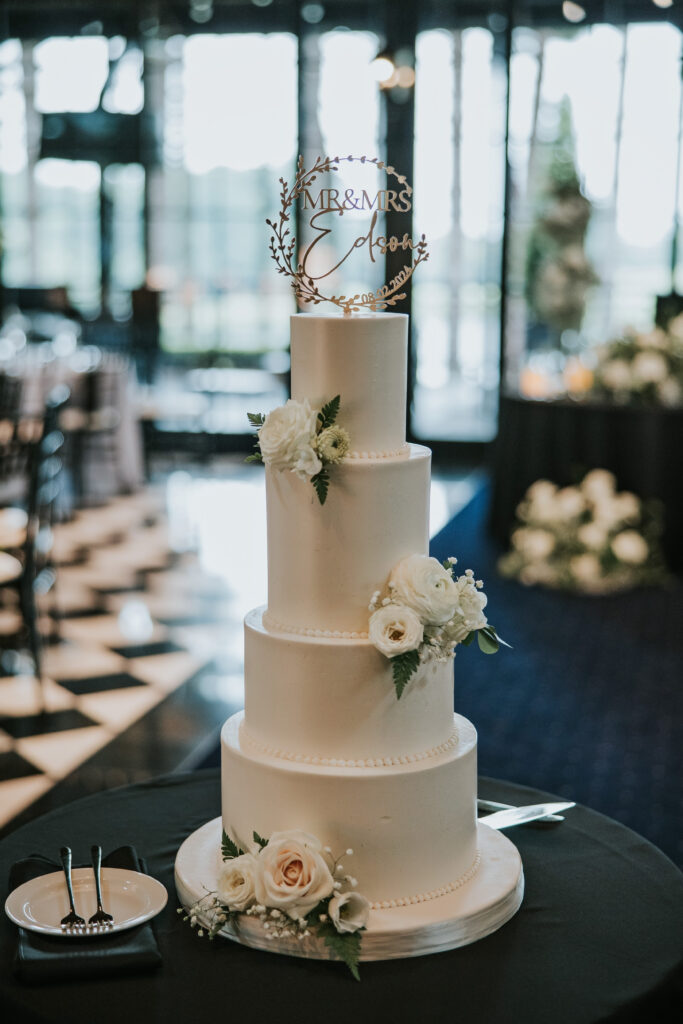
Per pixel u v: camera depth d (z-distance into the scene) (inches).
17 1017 61.8
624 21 340.2
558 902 72.9
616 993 62.6
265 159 373.4
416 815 69.0
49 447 181.6
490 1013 60.7
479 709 187.3
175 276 386.3
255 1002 61.7
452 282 369.7
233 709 180.5
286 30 364.8
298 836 66.5
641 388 275.3
